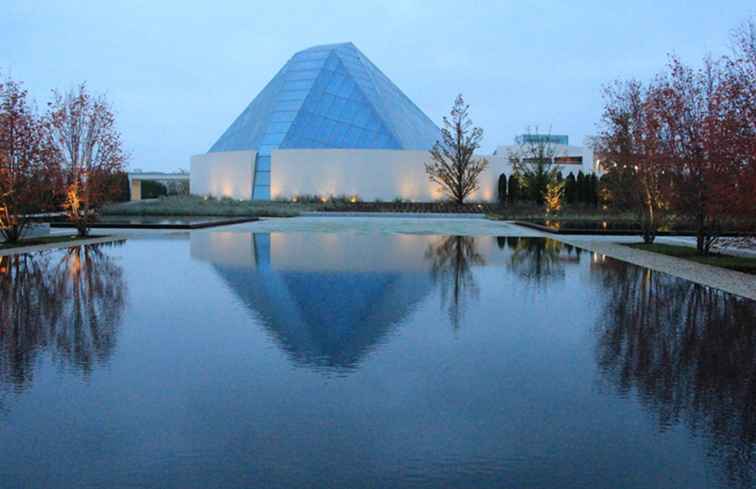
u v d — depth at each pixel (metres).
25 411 4.45
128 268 12.23
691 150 14.64
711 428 4.22
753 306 8.62
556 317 7.79
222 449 3.84
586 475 3.54
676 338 6.73
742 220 13.59
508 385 5.09
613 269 12.50
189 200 43.66
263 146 45.72
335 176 43.12
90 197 20.75
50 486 3.37
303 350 6.13
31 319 7.52
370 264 13.07
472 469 3.60
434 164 43.28
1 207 17.31
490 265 13.02
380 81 55.31
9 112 17.30
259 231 23.44
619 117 20.42
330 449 3.85
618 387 5.07
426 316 7.79
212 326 7.16
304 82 49.53
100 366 5.56
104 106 30.17
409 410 4.51
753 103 12.25
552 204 35.88
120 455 3.75
